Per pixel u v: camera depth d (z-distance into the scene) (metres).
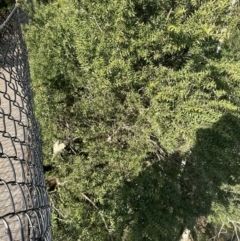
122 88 4.91
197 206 6.41
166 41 4.34
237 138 5.07
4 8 7.70
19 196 2.73
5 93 2.71
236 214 7.31
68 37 4.93
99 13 4.25
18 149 2.94
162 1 4.48
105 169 5.50
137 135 5.36
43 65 5.24
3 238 2.38
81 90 5.73
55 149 5.84
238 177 6.06
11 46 4.47
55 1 6.66
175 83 4.57
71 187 5.39
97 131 5.47
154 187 5.57
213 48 5.09
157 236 5.61
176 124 4.61
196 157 5.29
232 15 4.77
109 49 4.31
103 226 5.51
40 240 1.73
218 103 4.48
